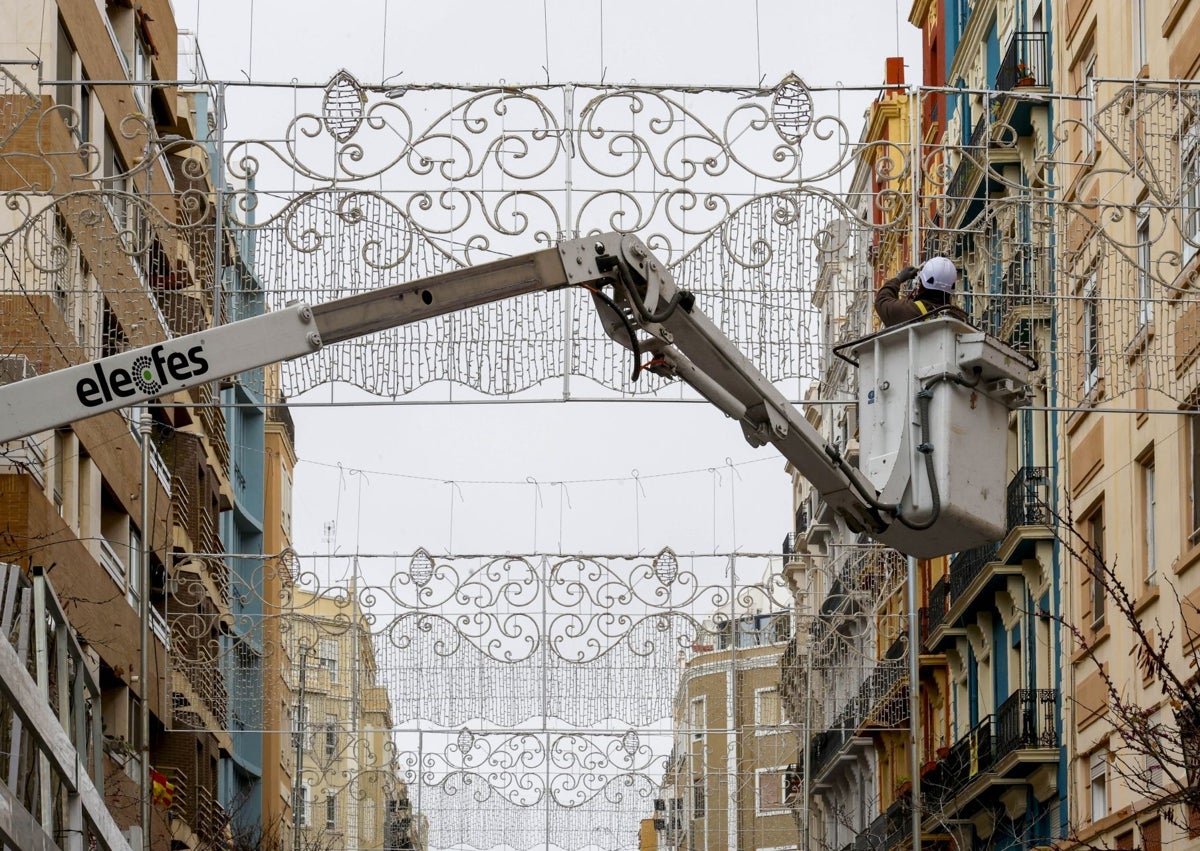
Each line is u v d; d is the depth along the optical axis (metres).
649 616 32.78
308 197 21.36
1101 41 34.97
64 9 33.59
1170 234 28.23
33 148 30.56
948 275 14.66
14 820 12.69
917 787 32.12
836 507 14.28
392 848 33.97
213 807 48.09
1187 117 22.12
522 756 33.41
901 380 14.02
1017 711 39.28
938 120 54.47
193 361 13.24
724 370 14.25
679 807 37.12
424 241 21.31
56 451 34.19
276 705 45.34
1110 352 23.17
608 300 13.79
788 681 36.12
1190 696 23.05
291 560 33.69
